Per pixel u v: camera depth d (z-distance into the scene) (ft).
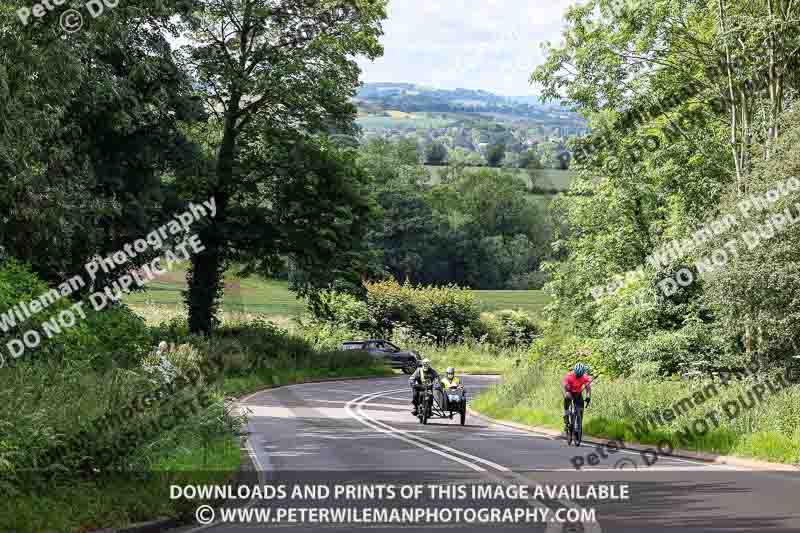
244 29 286.87
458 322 455.63
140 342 153.99
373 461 112.37
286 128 296.92
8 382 77.82
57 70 121.39
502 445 134.41
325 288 312.50
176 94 213.46
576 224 259.80
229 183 281.74
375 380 323.98
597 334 238.68
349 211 300.61
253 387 247.70
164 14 199.52
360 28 293.64
